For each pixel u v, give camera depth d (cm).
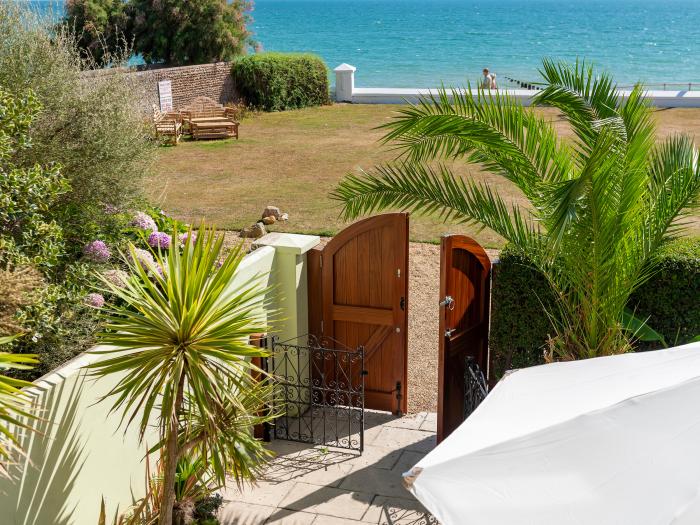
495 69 5231
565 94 687
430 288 1165
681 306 753
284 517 645
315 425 820
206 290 537
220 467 545
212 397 520
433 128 717
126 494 618
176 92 2606
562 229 595
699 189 695
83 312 702
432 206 775
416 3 18200
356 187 788
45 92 805
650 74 5103
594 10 13325
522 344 812
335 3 18950
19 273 554
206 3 2945
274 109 2864
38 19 860
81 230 820
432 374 936
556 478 344
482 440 384
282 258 802
